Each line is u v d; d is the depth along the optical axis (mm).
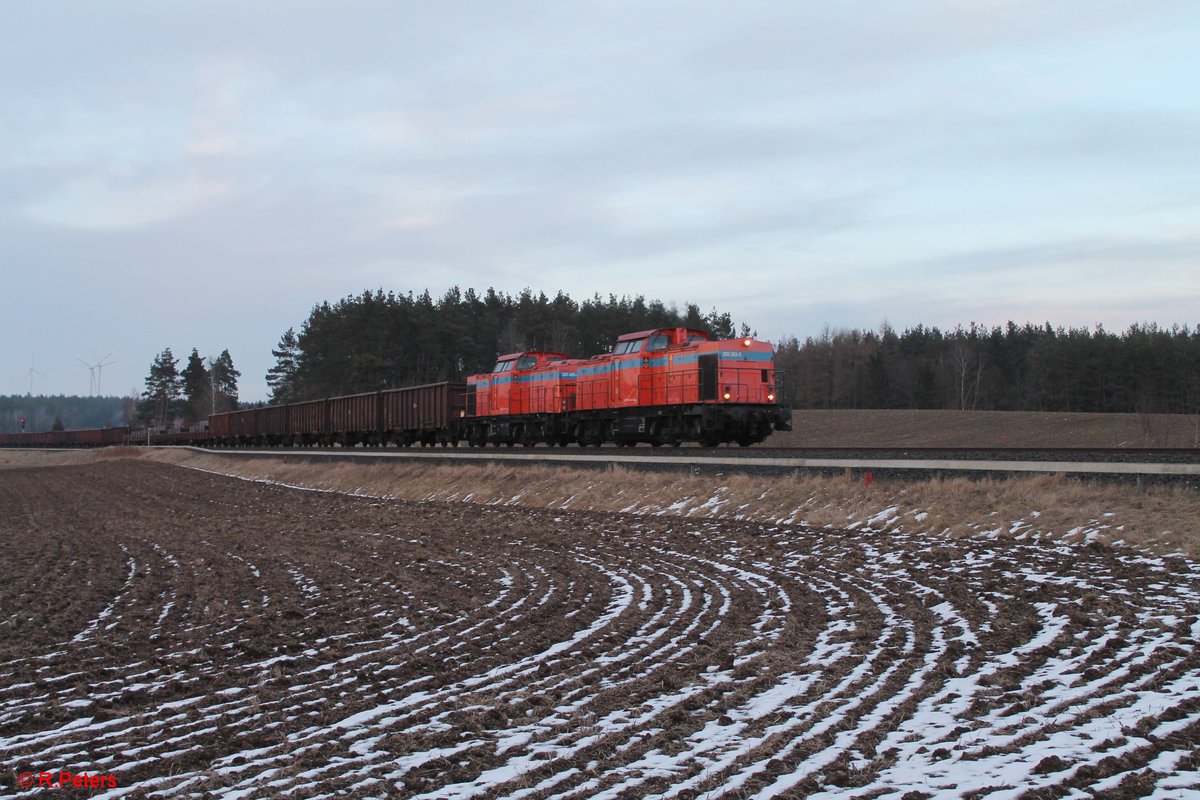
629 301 119062
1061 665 9898
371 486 41312
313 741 8148
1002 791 6570
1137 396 103875
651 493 27766
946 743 7656
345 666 10922
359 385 93625
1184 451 23953
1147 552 15641
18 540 27672
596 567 17875
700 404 34656
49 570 20781
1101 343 108938
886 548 18156
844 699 8922
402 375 99938
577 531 23625
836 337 143000
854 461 25203
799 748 7551
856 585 14898
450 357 100000
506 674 10281
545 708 8938
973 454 25688
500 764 7484
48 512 37812
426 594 15680
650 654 11000
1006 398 123000
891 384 127875
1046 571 14906
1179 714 8078
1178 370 104688
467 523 26953
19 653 12172
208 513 35031
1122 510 17906
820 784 6793
